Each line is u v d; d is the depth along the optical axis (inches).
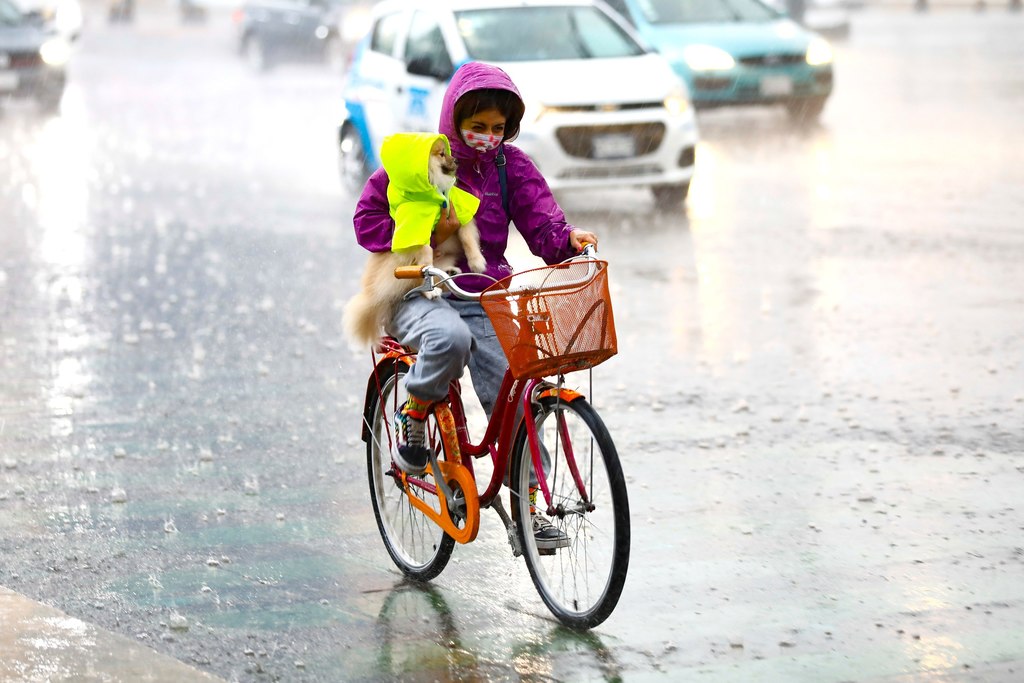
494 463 564.4
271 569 624.1
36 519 687.7
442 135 544.4
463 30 1560.0
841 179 1752.0
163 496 722.2
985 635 539.2
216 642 544.4
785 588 589.3
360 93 1679.4
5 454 788.0
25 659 520.4
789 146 2057.1
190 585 604.7
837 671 510.6
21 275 1274.6
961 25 4815.5
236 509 702.5
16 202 1694.1
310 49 3725.4
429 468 593.6
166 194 1761.8
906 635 541.0
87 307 1152.2
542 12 1603.1
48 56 2682.1
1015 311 1087.6
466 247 557.0
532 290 512.1
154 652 529.0
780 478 730.2
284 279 1259.2
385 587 603.8
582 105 1488.7
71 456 786.2
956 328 1042.1
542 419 555.5
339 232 1494.8
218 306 1157.1
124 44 4655.5
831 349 995.3
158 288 1224.8
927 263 1269.7
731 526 663.1
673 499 701.3
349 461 780.0
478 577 613.6
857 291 1170.0
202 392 914.7
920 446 777.6
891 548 631.8
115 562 631.8
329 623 563.2
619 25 1627.7
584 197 1694.1
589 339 522.3
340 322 1101.7
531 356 517.7
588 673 513.0
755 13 2214.6
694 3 2209.6
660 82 1542.8
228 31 5403.5
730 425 824.3
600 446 527.2
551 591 565.0
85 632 547.2
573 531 578.2
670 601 578.6
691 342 1024.2
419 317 553.6
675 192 1576.0
